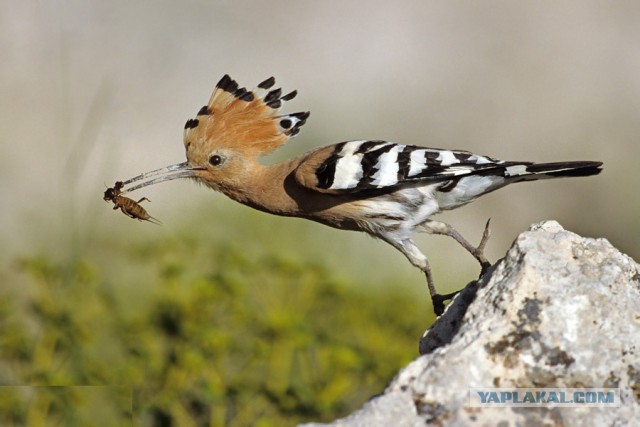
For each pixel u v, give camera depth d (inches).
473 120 779.4
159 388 384.2
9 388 386.9
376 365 382.3
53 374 386.6
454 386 243.1
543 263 262.1
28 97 722.8
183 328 385.7
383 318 421.7
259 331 390.0
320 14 842.8
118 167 665.0
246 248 558.9
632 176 730.8
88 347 398.6
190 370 374.6
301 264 432.8
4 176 643.5
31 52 766.5
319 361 390.0
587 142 764.0
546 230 282.4
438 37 840.9
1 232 581.0
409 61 819.4
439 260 641.6
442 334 283.1
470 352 248.5
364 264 597.6
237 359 389.1
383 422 238.1
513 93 797.9
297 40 824.9
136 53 779.4
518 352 249.9
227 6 826.8
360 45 829.2
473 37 843.4
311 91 781.9
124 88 745.6
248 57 802.8
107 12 804.6
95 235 542.3
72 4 807.1
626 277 262.4
